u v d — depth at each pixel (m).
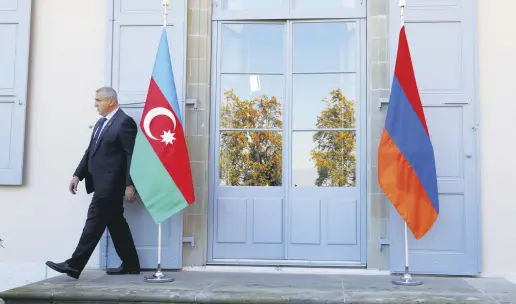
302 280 4.06
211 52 4.67
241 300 3.50
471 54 4.29
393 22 4.36
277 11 4.64
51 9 4.68
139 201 4.43
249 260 4.53
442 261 4.21
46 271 4.52
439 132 4.28
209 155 4.61
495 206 4.23
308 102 4.62
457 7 4.33
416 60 4.33
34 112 4.62
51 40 4.66
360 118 4.54
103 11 4.65
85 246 4.00
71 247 4.53
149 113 4.08
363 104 4.53
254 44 4.69
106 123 4.18
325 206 4.52
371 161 4.37
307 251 4.51
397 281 3.92
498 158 4.25
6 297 3.64
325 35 4.64
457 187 4.23
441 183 4.24
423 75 4.32
